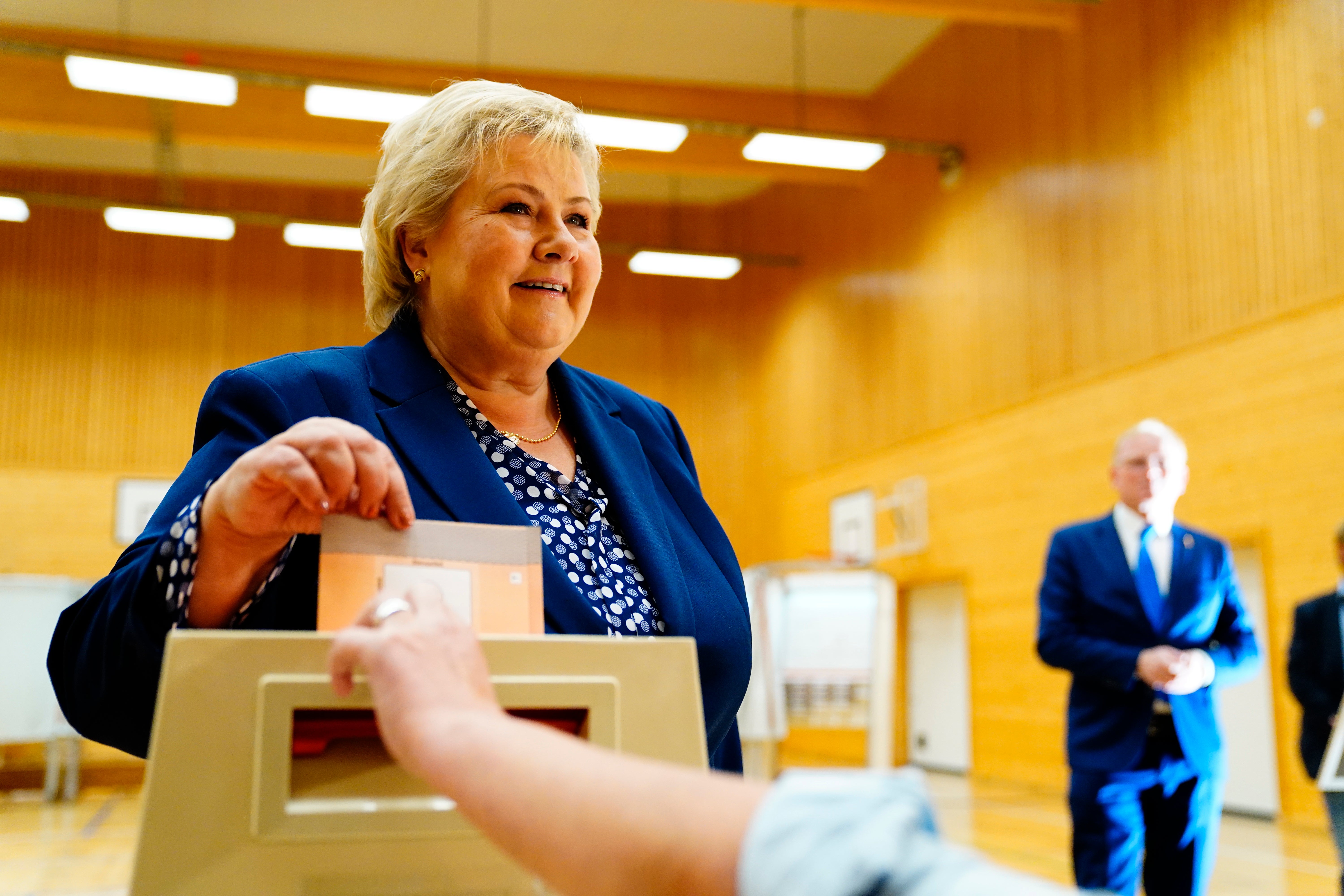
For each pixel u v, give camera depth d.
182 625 0.69
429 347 0.99
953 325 9.20
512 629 0.64
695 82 9.99
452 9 8.66
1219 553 3.17
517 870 0.56
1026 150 8.41
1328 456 5.91
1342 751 2.78
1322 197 6.02
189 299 11.52
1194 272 6.84
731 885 0.28
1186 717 2.94
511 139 0.96
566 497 0.94
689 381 12.41
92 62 6.34
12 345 11.05
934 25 9.42
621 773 0.32
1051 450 8.00
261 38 9.02
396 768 0.57
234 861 0.53
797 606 5.08
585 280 1.00
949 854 0.26
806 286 11.54
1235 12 6.62
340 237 9.74
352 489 0.62
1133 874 2.95
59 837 6.26
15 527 10.73
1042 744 7.99
